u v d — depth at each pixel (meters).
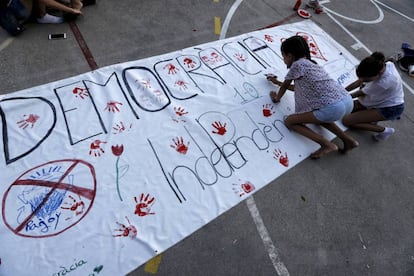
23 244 1.63
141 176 2.01
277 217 2.05
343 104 2.28
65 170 1.92
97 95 2.34
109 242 1.72
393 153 2.69
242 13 3.63
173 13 3.30
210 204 2.00
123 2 3.23
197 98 2.56
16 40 2.58
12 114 2.10
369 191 2.36
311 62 2.28
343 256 1.97
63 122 2.14
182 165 2.12
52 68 2.45
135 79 2.51
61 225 1.72
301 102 2.38
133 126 2.23
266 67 3.07
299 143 2.51
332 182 2.34
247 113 2.58
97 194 1.87
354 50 3.71
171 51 2.88
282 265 1.85
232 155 2.28
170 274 1.69
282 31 3.58
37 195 1.80
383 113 2.55
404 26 4.42
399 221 2.23
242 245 1.88
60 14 2.95
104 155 2.04
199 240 1.84
